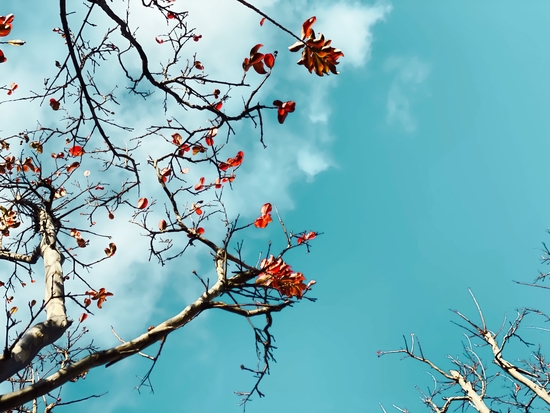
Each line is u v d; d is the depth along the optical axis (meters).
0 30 2.99
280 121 3.16
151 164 4.96
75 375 2.83
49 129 4.23
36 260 5.39
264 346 3.73
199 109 3.47
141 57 3.27
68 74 3.54
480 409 7.61
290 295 3.95
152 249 4.39
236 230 3.90
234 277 3.83
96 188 5.72
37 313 2.55
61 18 2.97
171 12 3.81
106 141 4.29
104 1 2.93
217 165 4.34
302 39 2.55
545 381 6.99
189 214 4.55
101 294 4.80
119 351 3.02
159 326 3.26
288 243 4.08
